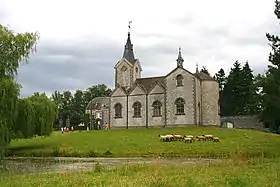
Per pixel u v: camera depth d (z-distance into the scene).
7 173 24.58
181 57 84.50
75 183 16.14
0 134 30.78
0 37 31.98
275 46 44.19
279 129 75.38
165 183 15.05
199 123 72.00
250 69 118.44
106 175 19.58
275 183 15.47
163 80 78.31
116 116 78.06
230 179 16.61
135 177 17.94
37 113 51.88
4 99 31.09
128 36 87.31
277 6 44.50
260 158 31.47
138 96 76.25
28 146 54.22
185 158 40.59
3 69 31.59
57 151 48.72
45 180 17.84
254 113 102.69
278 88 45.16
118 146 51.03
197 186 14.67
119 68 85.06
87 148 50.78
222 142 50.69
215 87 74.69
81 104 153.38
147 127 74.50
